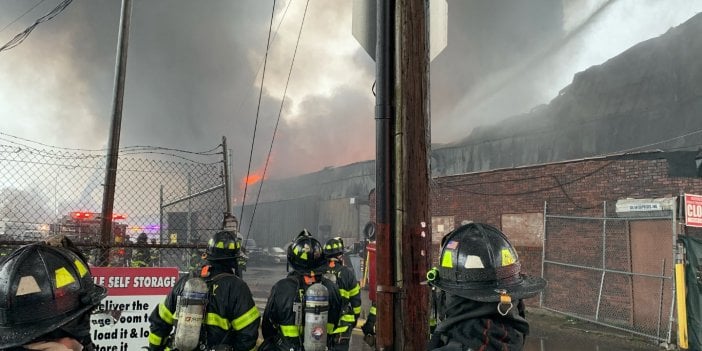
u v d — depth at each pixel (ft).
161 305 11.93
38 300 5.42
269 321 12.99
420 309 8.85
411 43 9.29
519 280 6.49
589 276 37.91
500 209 45.50
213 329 11.10
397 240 8.94
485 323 6.11
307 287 12.76
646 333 32.30
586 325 35.47
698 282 27.81
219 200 27.84
